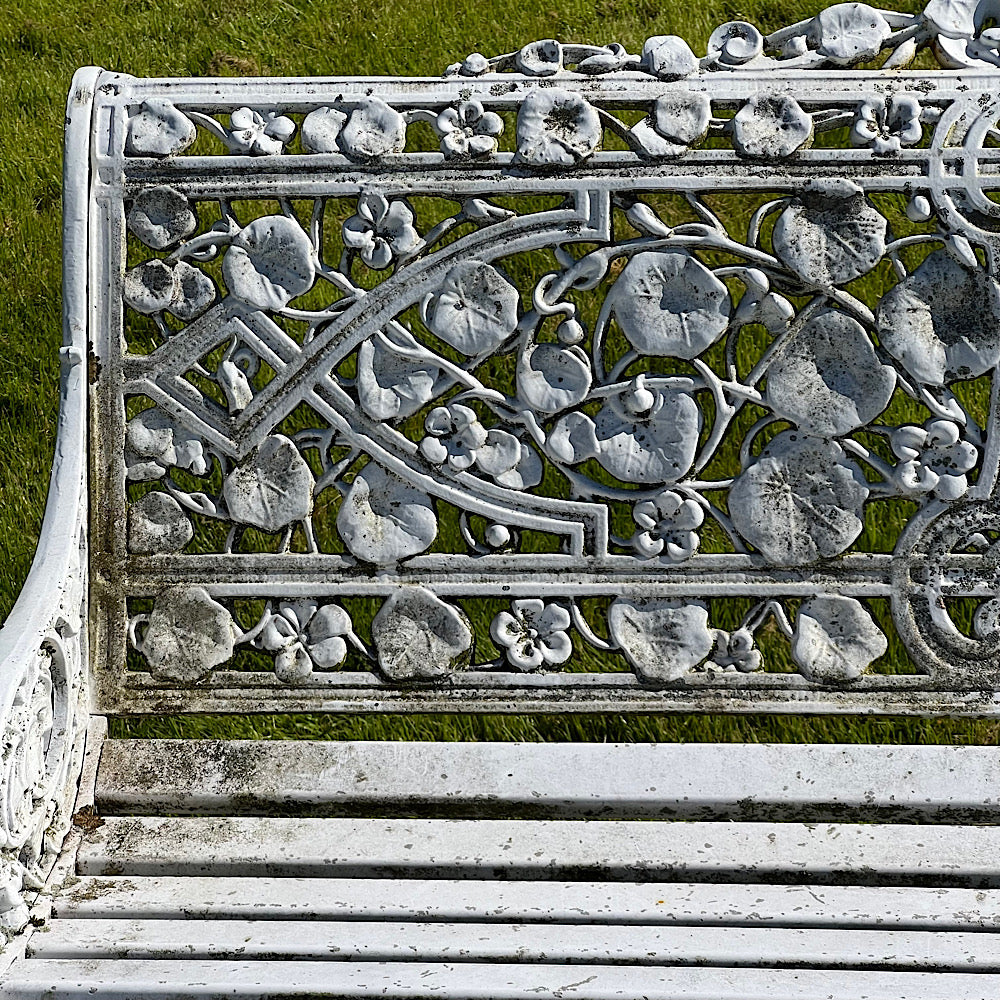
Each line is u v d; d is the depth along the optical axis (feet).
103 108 5.58
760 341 9.47
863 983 4.78
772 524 5.58
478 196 5.51
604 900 5.26
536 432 5.60
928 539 5.58
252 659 8.40
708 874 5.43
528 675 5.69
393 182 5.49
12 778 4.99
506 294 5.51
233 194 5.53
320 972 4.87
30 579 5.38
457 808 5.70
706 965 4.91
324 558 5.71
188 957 5.01
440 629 5.69
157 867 5.52
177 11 12.75
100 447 5.68
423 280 5.54
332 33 12.26
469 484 5.64
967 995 4.70
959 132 5.41
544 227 5.48
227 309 5.61
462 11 12.37
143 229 5.55
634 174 5.44
